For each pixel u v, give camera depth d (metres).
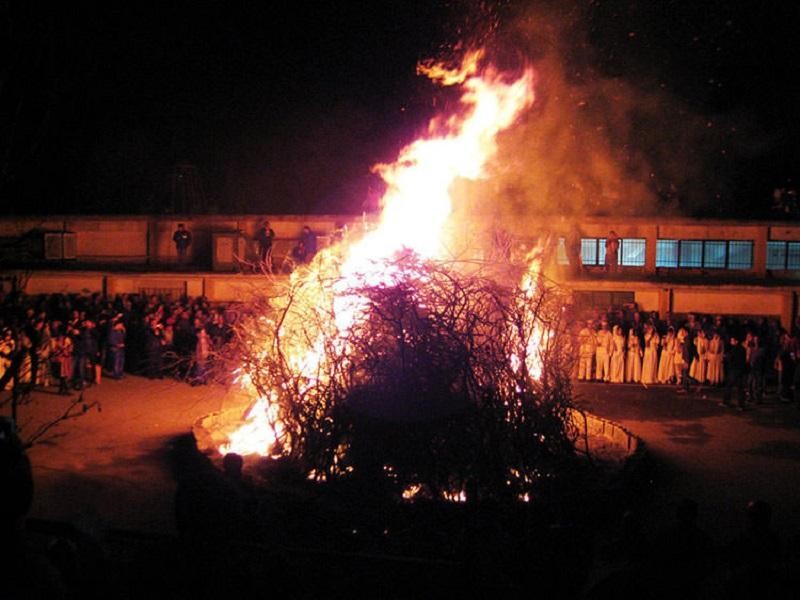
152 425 20.20
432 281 14.95
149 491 15.45
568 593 7.09
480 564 7.87
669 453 18.50
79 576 5.46
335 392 14.58
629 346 26.06
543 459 14.91
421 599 7.48
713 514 14.59
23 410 21.44
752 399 24.00
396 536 12.88
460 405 14.14
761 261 30.02
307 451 14.94
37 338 11.73
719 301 28.77
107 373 26.52
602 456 17.20
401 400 14.12
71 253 31.62
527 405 14.87
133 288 30.38
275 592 6.29
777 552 8.01
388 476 14.16
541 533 7.29
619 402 23.58
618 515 14.18
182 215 32.19
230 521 5.70
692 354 25.78
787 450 18.84
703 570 7.82
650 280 28.98
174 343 26.12
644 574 7.08
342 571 7.59
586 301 29.12
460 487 14.03
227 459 9.30
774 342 26.47
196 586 5.53
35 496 14.94
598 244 30.34
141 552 5.94
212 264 31.11
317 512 13.20
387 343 14.51
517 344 15.23
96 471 16.59
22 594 3.67
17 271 29.30
